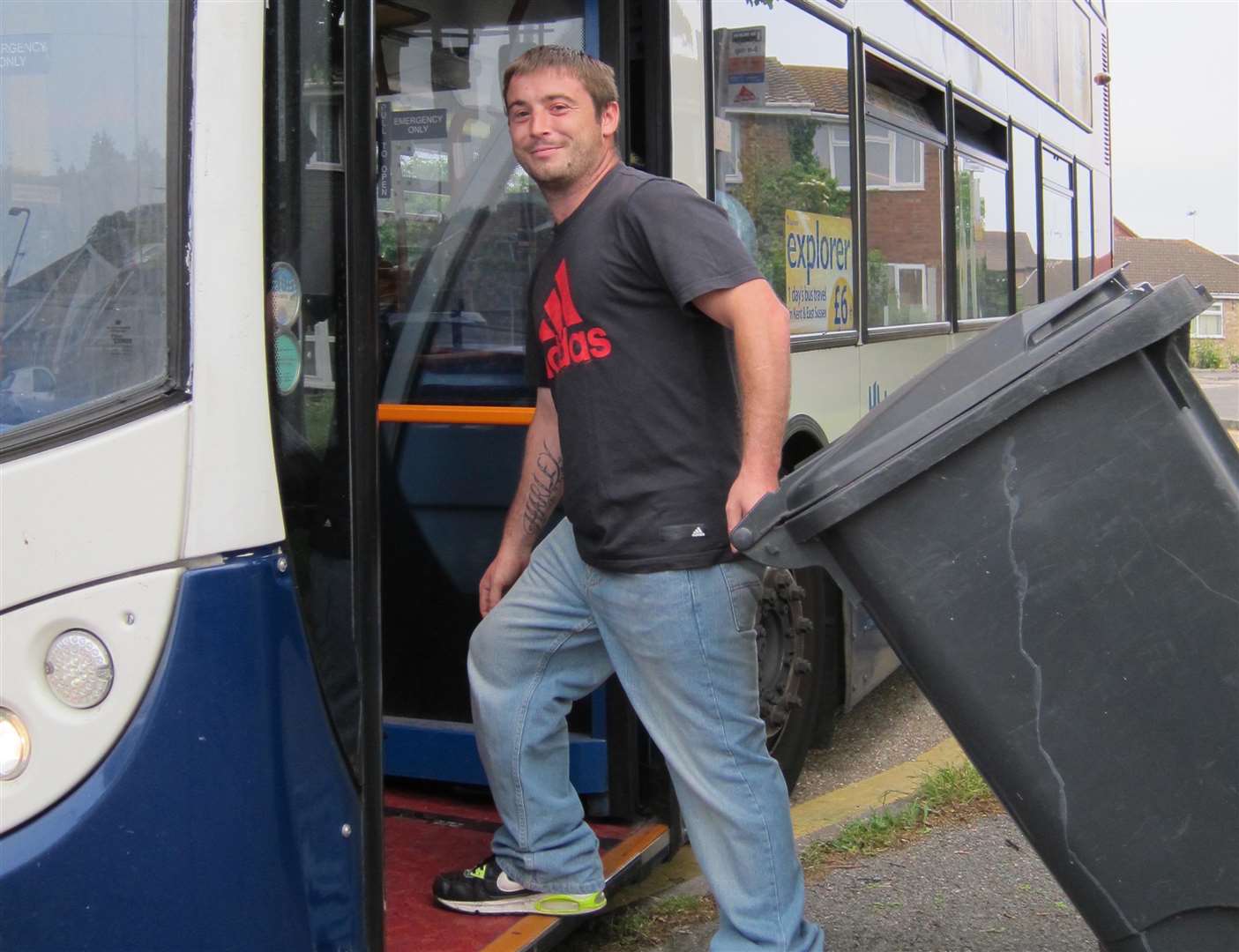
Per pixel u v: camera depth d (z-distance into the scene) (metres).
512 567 3.39
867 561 2.43
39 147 2.38
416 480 3.89
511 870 3.29
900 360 5.67
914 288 5.92
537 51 2.95
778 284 4.46
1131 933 2.39
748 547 2.50
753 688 3.00
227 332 2.31
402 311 3.89
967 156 6.84
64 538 2.28
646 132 3.68
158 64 2.33
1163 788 2.35
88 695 2.27
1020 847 4.30
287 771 2.36
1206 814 2.33
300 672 2.39
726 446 2.92
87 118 2.36
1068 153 9.62
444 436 3.86
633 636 2.93
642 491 2.86
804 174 4.69
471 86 3.78
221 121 2.32
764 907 2.98
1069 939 3.72
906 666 2.47
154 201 2.32
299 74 2.42
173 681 2.26
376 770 2.54
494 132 3.77
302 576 2.42
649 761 3.78
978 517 2.38
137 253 2.33
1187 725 2.33
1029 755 2.39
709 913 3.96
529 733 3.21
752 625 2.97
